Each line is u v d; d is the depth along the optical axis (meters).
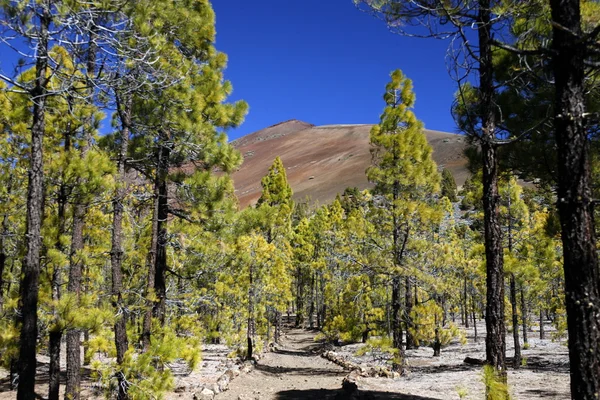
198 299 14.70
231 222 11.93
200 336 14.88
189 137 10.96
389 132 17.14
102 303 8.60
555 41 4.48
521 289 17.09
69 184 8.24
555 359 17.83
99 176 8.37
